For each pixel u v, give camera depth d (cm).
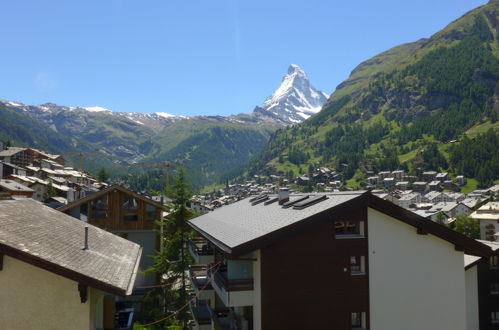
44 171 16875
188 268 3647
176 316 3481
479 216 12988
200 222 3528
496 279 3944
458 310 2347
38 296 1356
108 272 1500
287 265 2164
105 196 4397
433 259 2355
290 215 2398
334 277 2214
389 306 2275
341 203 2203
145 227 4409
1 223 1438
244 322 2319
